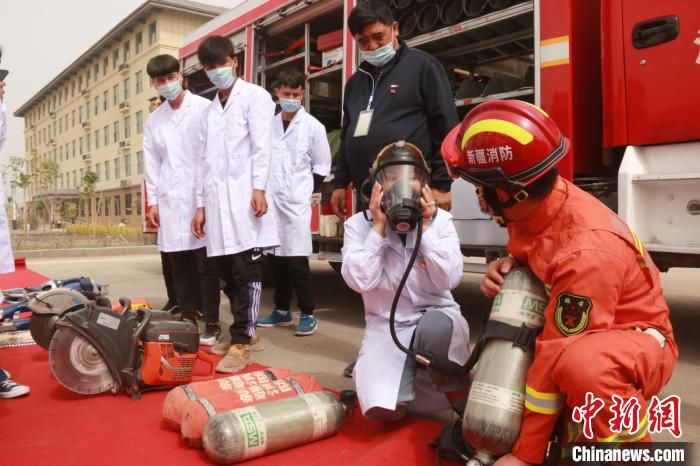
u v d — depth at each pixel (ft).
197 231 12.78
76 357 9.55
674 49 10.66
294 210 14.64
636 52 11.14
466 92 14.76
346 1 16.43
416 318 8.27
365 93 10.59
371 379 7.77
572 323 5.71
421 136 10.02
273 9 19.75
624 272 5.78
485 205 6.42
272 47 21.47
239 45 21.77
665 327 6.22
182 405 8.00
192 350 10.09
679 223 10.65
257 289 11.75
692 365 11.69
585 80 12.00
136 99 125.08
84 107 160.04
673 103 10.68
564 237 5.96
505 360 6.20
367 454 7.11
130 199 134.41
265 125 12.05
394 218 7.44
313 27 19.42
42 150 211.00
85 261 42.14
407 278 8.13
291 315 16.93
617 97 11.41
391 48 10.09
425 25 14.93
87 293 12.39
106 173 146.92
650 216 11.00
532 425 5.85
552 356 5.70
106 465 7.13
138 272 32.94
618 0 11.36
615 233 5.84
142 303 13.62
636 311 6.06
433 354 7.61
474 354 6.71
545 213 6.10
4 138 10.69
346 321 16.76
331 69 18.01
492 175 5.90
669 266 11.27
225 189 11.89
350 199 15.72
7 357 12.55
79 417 8.83
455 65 17.11
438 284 8.18
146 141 14.32
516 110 5.89
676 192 10.69
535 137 5.75
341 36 17.67
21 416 8.86
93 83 151.43
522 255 6.47
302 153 14.92
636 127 11.16
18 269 28.91
